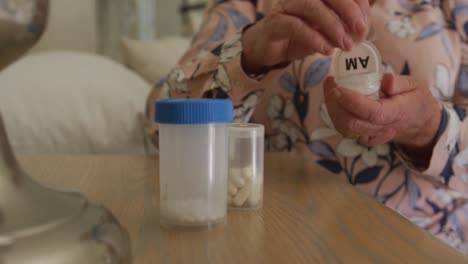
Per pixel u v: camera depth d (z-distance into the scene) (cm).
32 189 25
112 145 130
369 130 60
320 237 36
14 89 125
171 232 36
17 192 24
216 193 37
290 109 89
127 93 135
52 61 138
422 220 79
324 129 85
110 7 209
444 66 84
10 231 22
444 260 32
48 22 23
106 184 53
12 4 21
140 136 132
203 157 37
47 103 125
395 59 84
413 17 88
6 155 24
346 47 54
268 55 62
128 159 68
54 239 22
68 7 179
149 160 68
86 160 67
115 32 211
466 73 86
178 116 35
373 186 82
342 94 57
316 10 53
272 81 84
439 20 89
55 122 125
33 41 22
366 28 53
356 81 59
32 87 126
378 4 89
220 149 38
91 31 186
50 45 174
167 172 37
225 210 39
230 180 43
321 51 55
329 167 86
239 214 41
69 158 69
